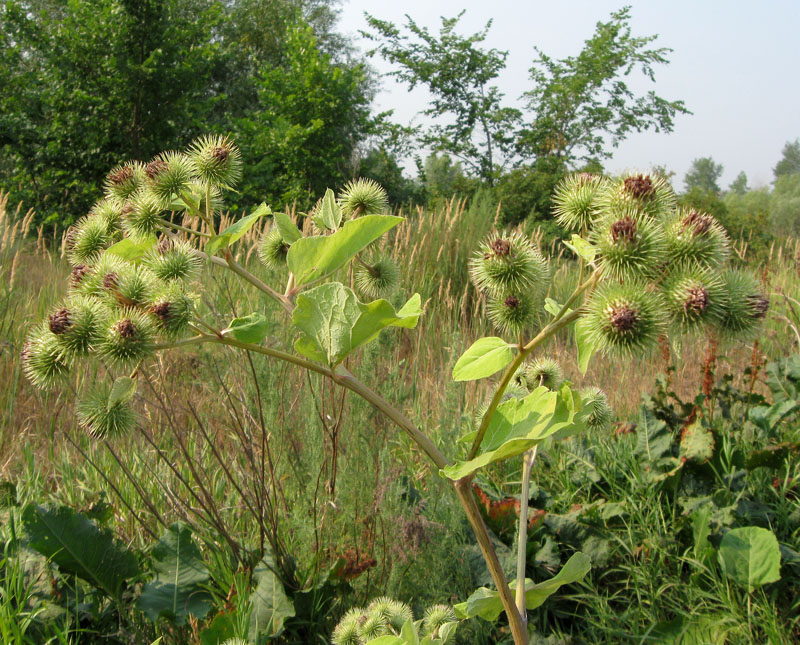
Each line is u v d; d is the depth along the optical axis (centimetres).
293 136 2350
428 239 914
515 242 193
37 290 779
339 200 250
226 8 3441
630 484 375
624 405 547
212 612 290
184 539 289
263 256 268
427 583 299
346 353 159
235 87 3281
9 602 252
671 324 161
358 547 317
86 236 239
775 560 302
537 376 238
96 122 1947
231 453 406
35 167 1955
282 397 381
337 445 356
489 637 288
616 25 2991
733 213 2273
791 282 928
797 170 12606
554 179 2555
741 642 282
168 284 200
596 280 168
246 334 176
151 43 2000
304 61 2553
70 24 1980
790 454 381
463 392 472
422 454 424
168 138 2119
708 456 375
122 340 180
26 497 355
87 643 269
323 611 292
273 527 306
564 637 280
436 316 771
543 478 424
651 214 173
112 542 281
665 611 317
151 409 406
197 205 222
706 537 325
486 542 162
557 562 311
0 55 2017
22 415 516
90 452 419
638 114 3067
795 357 491
